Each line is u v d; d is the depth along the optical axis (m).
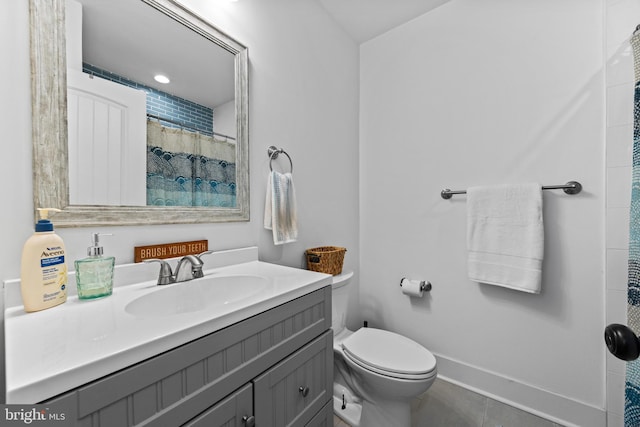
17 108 0.68
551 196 1.35
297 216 1.56
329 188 1.82
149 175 0.94
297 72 1.56
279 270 1.06
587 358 1.27
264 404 0.69
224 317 0.59
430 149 1.77
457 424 1.32
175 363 0.51
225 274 1.00
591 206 1.26
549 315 1.36
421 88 1.81
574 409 1.29
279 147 1.45
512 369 1.46
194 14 1.06
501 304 1.50
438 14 1.73
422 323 1.80
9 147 0.67
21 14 0.69
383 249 2.00
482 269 1.48
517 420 1.34
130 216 0.88
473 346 1.60
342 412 1.36
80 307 0.66
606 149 1.21
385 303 1.98
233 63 1.21
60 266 0.67
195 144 1.07
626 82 1.16
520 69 1.45
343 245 1.95
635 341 0.45
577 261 1.29
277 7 1.44
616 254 1.19
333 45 1.85
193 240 1.06
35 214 0.71
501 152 1.50
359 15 1.82
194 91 1.07
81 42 0.79
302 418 0.81
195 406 0.54
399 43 1.91
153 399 0.48
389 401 1.18
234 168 1.21
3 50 0.66
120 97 0.87
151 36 0.95
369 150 2.07
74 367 0.39
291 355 0.78
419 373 1.07
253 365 0.66
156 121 0.96
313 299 0.88
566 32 1.32
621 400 1.18
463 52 1.63
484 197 1.48
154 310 0.79
